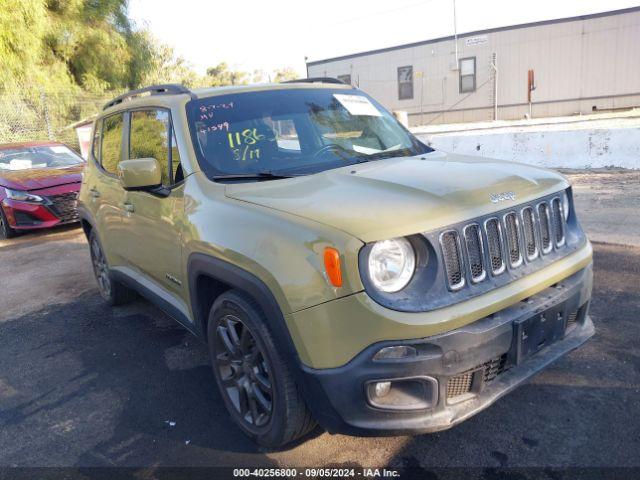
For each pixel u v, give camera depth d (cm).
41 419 351
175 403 356
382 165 328
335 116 393
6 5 1698
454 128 1972
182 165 345
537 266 281
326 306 236
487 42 2270
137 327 489
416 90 2492
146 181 338
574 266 296
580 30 2080
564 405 314
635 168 972
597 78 2098
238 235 275
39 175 953
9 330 511
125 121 444
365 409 241
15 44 1744
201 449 305
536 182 298
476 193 267
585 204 768
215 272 292
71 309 552
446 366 238
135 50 2264
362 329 231
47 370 420
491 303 249
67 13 1980
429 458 281
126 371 407
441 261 242
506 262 267
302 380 252
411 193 264
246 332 288
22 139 1780
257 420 296
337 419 246
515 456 277
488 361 250
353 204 258
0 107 1753
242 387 302
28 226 911
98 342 464
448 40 2355
